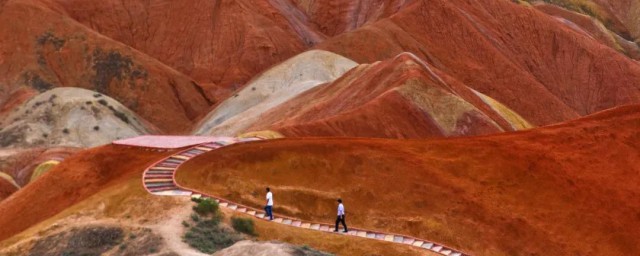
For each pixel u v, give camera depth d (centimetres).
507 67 16050
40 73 15550
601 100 16825
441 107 9238
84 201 4491
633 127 6006
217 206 4188
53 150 12638
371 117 8669
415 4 17200
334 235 4244
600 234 5031
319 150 5100
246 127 11356
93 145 13162
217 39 17725
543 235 4900
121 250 3734
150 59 16412
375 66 10775
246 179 4769
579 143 5788
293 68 14912
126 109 14675
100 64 15888
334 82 11344
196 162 4866
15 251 3978
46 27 16288
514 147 5625
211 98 16238
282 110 11356
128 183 4616
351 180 4938
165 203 4222
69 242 3919
